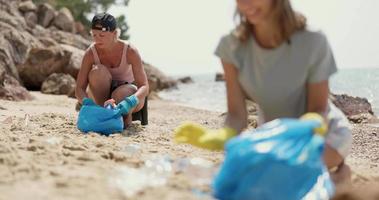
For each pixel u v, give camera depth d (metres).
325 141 3.12
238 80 3.22
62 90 11.39
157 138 4.65
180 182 3.01
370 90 18.48
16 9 17.31
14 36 14.25
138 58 5.37
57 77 11.65
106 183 2.90
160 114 8.08
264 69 3.13
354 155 4.64
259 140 2.71
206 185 2.99
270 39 3.07
